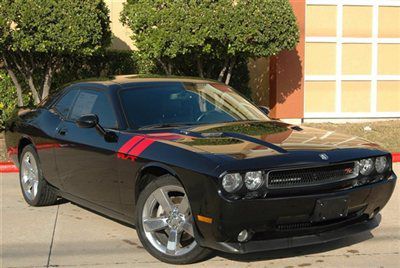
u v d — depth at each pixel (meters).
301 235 4.68
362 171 4.97
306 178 4.64
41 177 6.70
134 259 5.08
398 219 6.39
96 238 5.72
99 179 5.60
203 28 10.55
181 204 4.77
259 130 5.42
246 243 4.50
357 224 5.03
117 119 5.63
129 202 5.27
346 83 13.91
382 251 5.29
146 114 5.69
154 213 5.02
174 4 10.66
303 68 13.58
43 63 11.53
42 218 6.46
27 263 5.03
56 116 6.56
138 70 12.89
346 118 13.98
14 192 7.79
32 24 10.04
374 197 5.07
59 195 6.54
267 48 11.12
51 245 5.52
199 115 5.88
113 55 12.80
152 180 4.98
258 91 14.35
